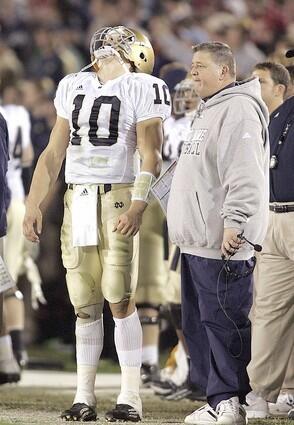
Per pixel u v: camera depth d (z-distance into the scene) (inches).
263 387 897.5
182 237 797.2
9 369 1158.3
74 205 832.3
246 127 773.9
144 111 830.5
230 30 1688.0
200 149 790.5
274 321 894.4
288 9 1807.3
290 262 889.5
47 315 1515.7
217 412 787.4
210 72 797.9
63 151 856.3
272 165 884.0
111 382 1237.1
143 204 816.9
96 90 836.6
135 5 1897.1
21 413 915.4
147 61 869.2
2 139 911.0
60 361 1437.0
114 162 827.4
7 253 1219.2
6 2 2050.9
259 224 773.3
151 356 1159.6
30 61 1839.3
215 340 790.5
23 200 1239.5
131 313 843.4
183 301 818.8
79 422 826.8
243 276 790.5
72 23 1919.3
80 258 836.0
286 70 961.5
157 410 966.4
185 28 1786.4
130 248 828.0
